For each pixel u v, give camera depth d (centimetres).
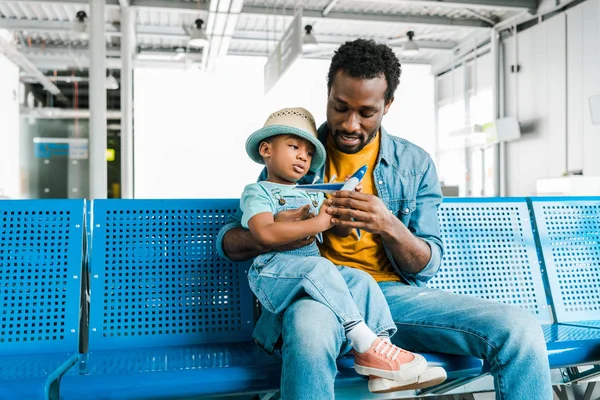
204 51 1154
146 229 203
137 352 184
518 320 158
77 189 1212
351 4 1062
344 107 180
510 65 1108
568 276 235
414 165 199
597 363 181
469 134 1130
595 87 898
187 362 166
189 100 1683
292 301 159
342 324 152
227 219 205
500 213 236
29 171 1196
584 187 679
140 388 150
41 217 197
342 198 164
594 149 898
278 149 176
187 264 203
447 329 166
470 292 224
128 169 988
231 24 952
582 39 921
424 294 179
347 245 193
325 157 183
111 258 198
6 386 141
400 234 173
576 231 241
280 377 158
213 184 1703
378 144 200
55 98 1276
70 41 1244
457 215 230
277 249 172
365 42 179
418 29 1207
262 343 174
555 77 984
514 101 1096
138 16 1113
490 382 187
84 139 1217
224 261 207
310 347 141
